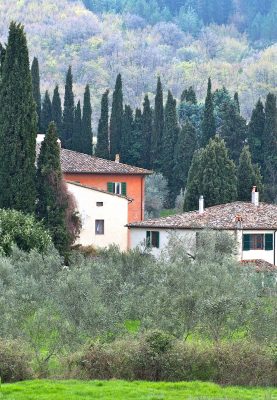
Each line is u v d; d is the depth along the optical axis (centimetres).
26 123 19762
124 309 11662
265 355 10019
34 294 12100
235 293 12300
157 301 11719
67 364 10056
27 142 19712
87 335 10981
